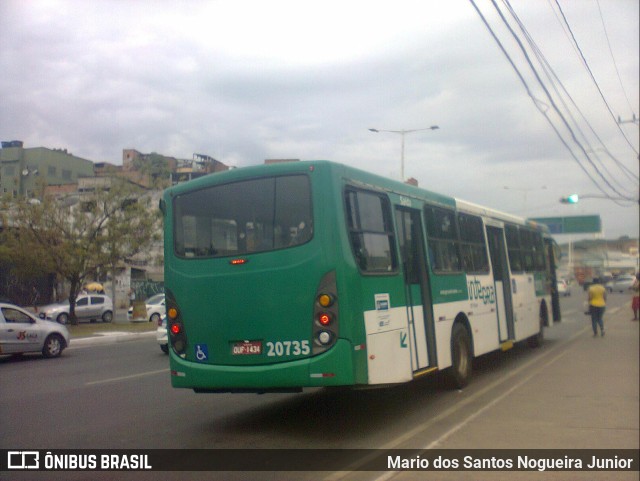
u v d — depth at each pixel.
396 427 8.20
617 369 12.84
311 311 7.23
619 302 42.47
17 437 7.80
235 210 7.80
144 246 30.38
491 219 13.38
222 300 7.67
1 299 28.30
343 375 7.09
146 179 32.88
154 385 11.94
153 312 32.47
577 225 67.88
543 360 14.43
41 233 27.78
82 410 9.48
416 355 8.87
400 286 8.55
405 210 9.31
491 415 8.73
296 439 7.61
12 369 14.91
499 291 13.48
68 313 31.70
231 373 7.49
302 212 7.44
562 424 8.17
